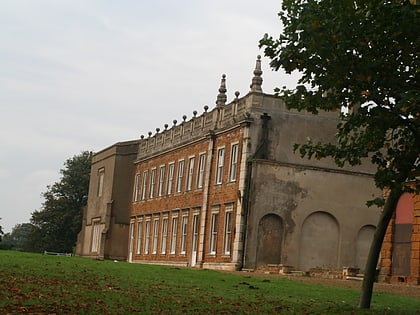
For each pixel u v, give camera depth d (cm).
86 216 7644
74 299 1773
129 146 7025
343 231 4575
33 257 3247
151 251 6156
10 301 1634
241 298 2158
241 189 4488
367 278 2023
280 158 4556
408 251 3497
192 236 5278
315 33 1667
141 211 6581
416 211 3400
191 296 2100
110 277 2512
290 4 1745
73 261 3216
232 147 4778
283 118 4594
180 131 5881
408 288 3055
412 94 1580
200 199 5212
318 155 1925
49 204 10150
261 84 4616
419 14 1521
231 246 4553
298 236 4494
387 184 1819
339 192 4606
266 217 4478
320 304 2131
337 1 1650
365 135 1856
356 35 1661
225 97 5191
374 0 1592
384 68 1694
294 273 3912
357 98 1741
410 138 1877
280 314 1816
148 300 1903
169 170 6034
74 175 10369
